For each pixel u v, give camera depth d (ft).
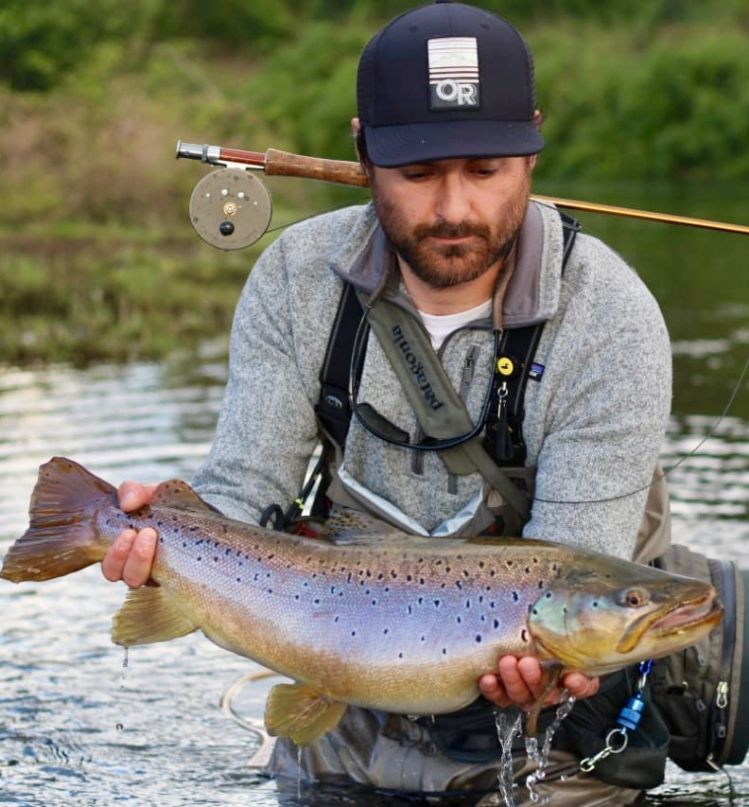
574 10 140.97
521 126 11.22
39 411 27.96
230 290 45.14
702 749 13.42
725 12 132.36
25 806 13.07
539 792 12.55
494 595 10.82
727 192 89.66
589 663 10.61
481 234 11.20
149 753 14.28
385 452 12.25
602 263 12.18
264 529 11.43
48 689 15.78
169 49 106.22
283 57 137.90
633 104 112.37
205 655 16.94
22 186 60.39
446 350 12.05
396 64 11.20
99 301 42.11
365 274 12.17
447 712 11.19
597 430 11.79
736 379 30.42
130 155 61.98
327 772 13.37
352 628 11.01
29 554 11.41
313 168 12.82
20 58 82.53
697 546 19.26
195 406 28.27
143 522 11.40
